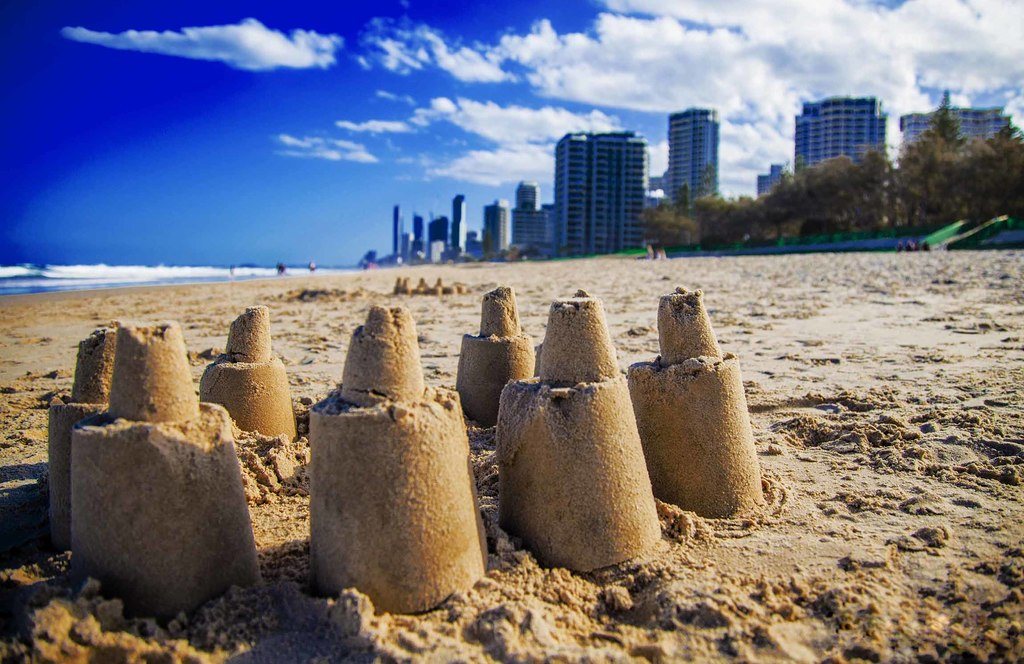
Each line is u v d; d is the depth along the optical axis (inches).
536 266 2306.8
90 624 99.1
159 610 109.7
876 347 353.1
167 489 109.8
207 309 743.1
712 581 122.6
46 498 168.9
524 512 132.6
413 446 113.0
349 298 826.2
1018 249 1476.4
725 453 151.9
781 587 121.0
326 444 113.8
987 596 116.7
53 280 1867.6
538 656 97.7
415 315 598.9
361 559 111.5
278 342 445.4
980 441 193.5
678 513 144.0
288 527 150.3
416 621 108.0
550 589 119.9
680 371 153.1
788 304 583.5
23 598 110.2
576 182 4382.4
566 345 134.6
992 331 391.9
